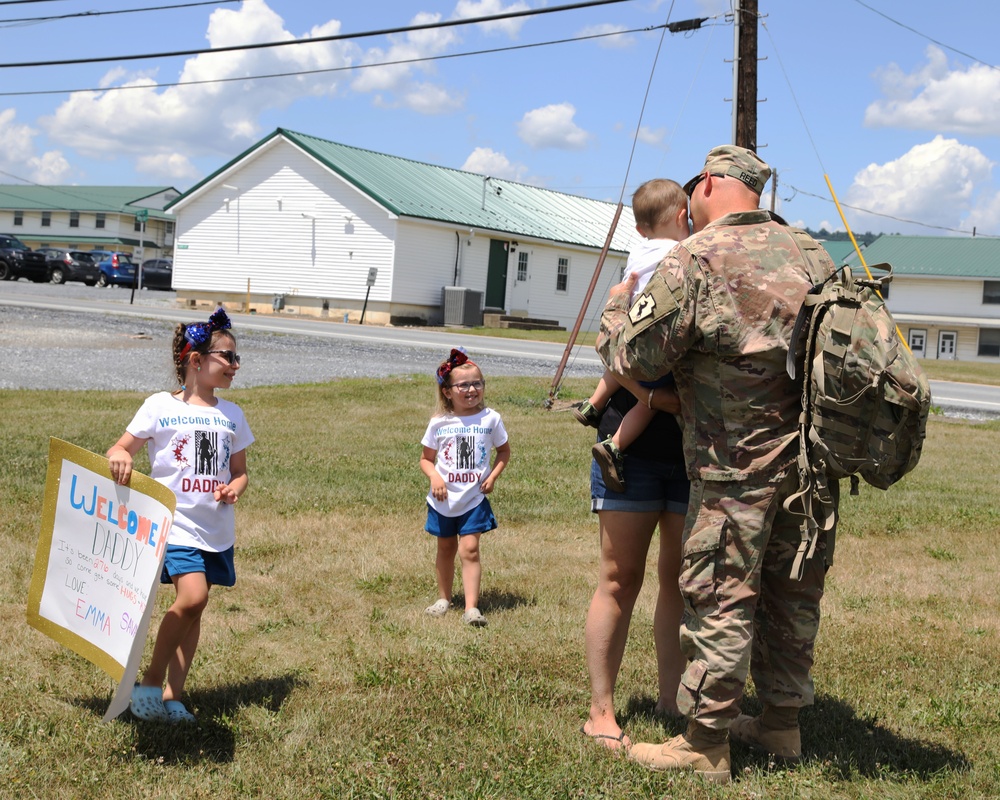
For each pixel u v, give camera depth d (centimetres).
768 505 340
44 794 332
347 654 488
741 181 373
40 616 406
